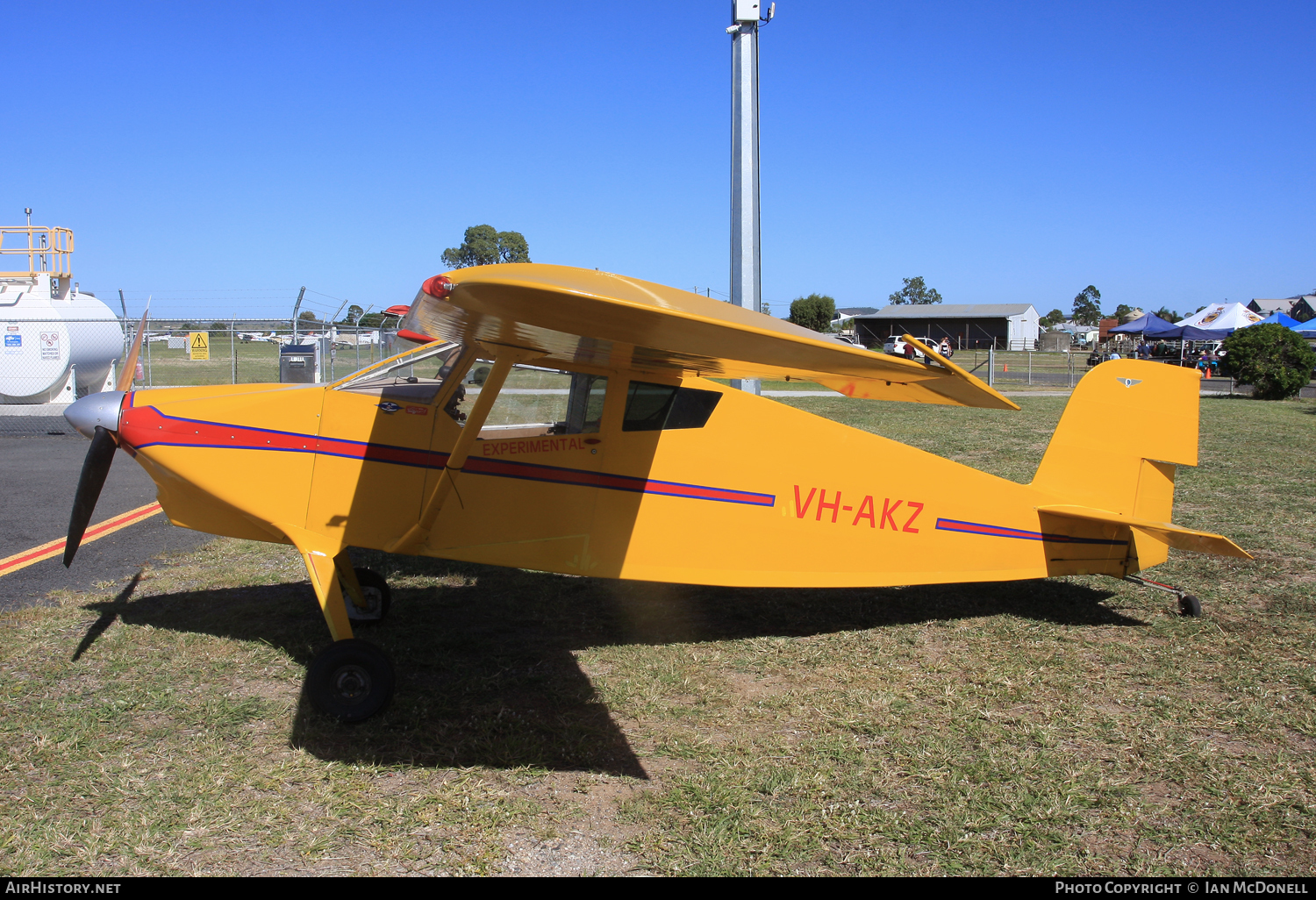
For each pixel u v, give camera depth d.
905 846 2.68
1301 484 8.83
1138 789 3.02
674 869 2.52
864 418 15.52
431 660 4.12
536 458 4.05
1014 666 4.13
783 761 3.19
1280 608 4.99
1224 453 11.12
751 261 9.58
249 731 3.34
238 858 2.54
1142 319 37.94
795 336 2.74
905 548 4.59
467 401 4.04
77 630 4.38
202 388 4.25
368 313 15.65
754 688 3.89
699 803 2.90
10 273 14.49
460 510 3.98
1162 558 5.07
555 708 3.63
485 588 5.33
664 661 4.19
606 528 4.16
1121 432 4.91
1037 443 12.00
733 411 4.27
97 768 3.02
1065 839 2.73
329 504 3.93
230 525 4.20
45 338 13.28
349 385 3.98
